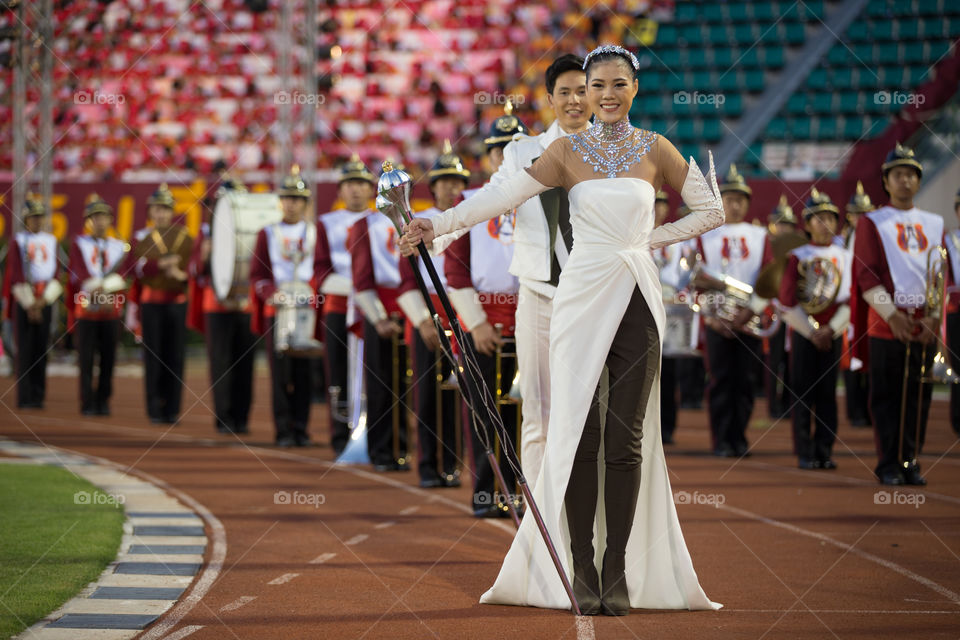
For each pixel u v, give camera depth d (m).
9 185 43.84
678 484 16.84
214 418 27.77
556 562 9.02
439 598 9.64
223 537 12.48
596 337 9.11
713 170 9.56
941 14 52.09
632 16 53.53
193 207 42.59
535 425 11.02
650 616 9.02
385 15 53.75
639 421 9.20
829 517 13.88
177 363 26.58
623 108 9.41
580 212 9.23
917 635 8.41
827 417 18.83
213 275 24.16
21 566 10.74
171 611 9.16
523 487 9.24
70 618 8.91
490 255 13.51
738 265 21.23
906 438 16.83
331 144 50.00
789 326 19.16
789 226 27.39
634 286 9.15
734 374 20.66
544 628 8.59
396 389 18.55
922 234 16.83
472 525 13.34
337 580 10.34
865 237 16.84
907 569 10.87
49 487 15.70
